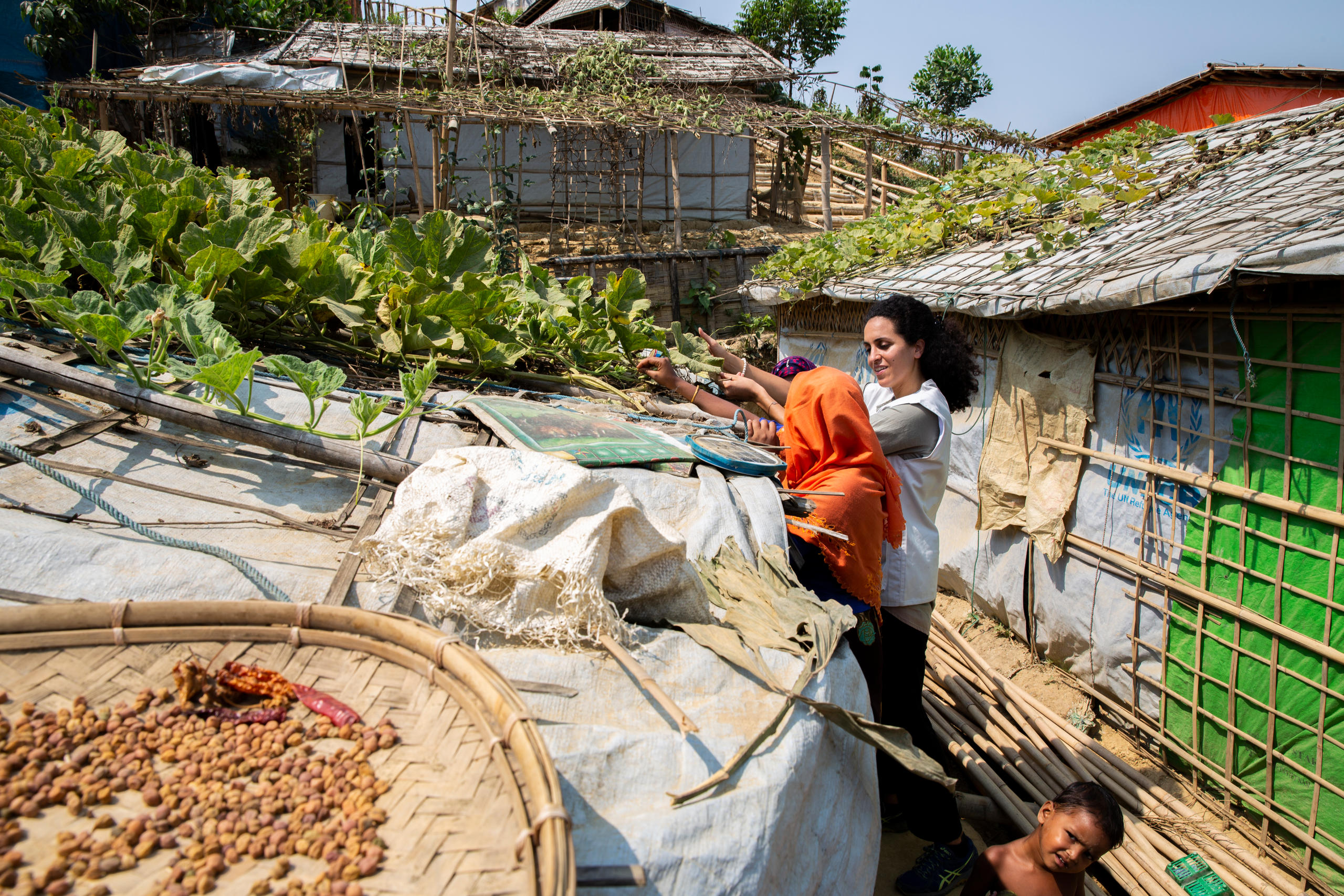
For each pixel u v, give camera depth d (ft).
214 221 10.31
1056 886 9.13
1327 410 11.19
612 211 52.80
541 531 5.88
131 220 9.73
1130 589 14.25
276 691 4.55
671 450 8.48
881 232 24.59
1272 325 11.98
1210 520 12.82
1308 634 11.37
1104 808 8.89
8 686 4.34
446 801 3.89
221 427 6.97
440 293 10.34
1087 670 15.37
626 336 13.42
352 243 11.59
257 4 59.98
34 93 47.16
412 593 5.68
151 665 4.65
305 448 7.02
